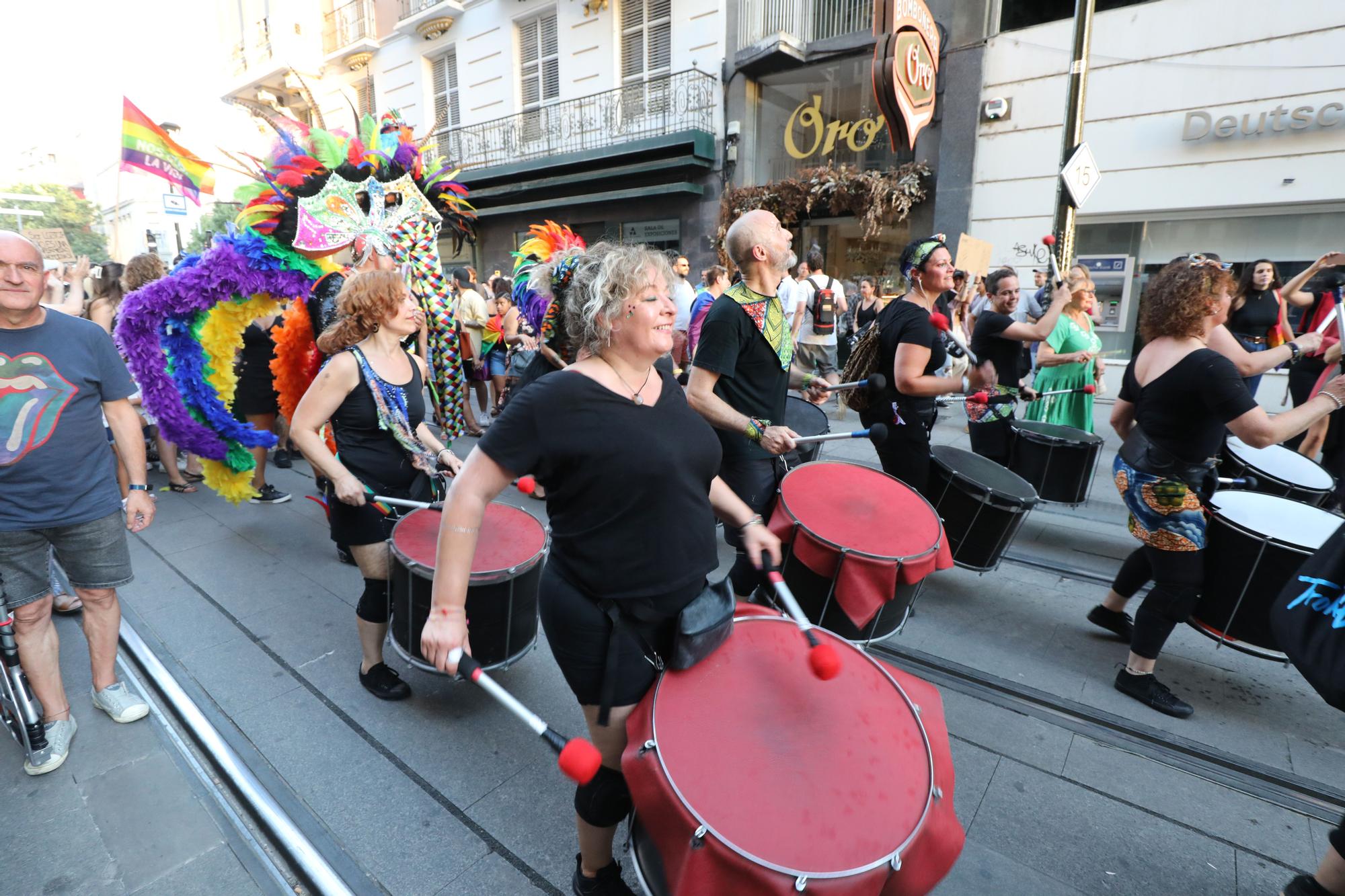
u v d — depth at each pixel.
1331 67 7.33
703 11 11.96
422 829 2.17
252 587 3.86
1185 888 1.98
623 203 13.65
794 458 3.76
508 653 2.65
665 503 1.50
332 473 2.52
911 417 3.32
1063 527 4.75
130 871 2.04
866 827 1.24
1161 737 2.60
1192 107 8.16
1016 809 2.26
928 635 3.34
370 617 2.78
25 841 2.14
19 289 2.21
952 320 6.51
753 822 1.22
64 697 2.57
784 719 1.43
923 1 9.15
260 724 2.67
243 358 5.29
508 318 6.89
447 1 14.84
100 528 2.56
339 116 18.44
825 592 2.46
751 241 2.59
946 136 9.84
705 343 2.65
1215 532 2.69
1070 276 5.01
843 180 10.52
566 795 2.33
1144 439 2.75
